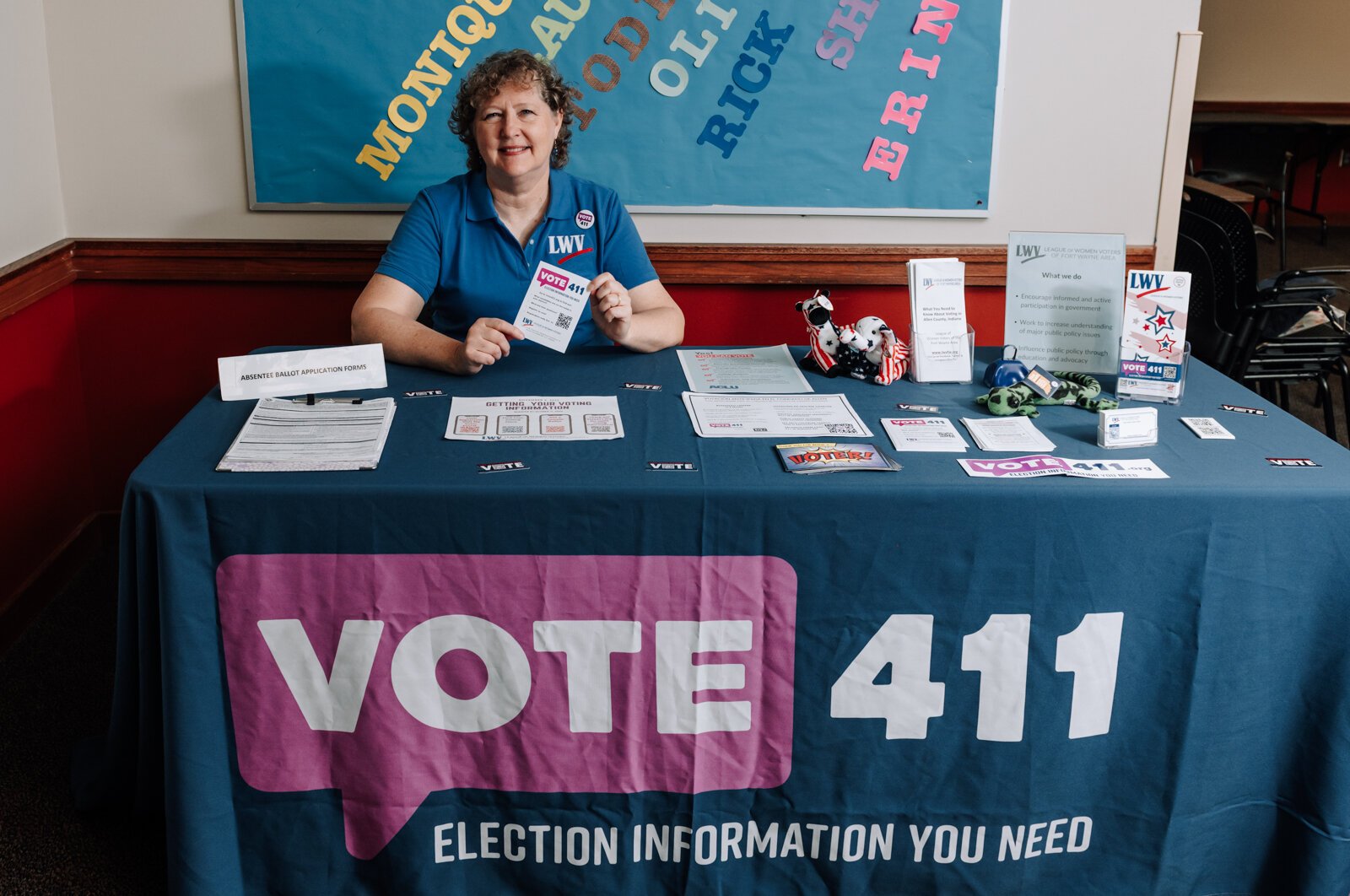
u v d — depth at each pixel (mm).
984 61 2879
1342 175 7473
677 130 2896
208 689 1747
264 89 2812
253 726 1776
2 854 2070
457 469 1761
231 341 3037
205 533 1696
